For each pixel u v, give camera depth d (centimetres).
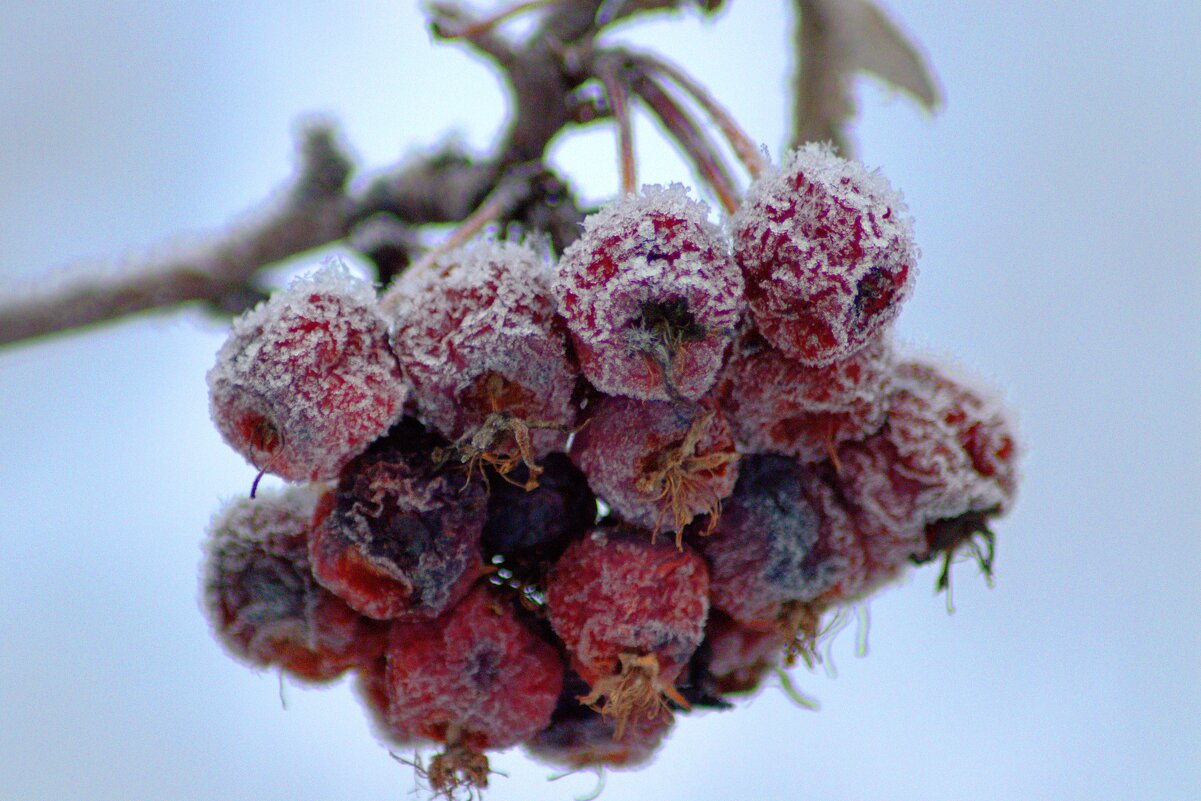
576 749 27
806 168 25
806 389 25
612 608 26
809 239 25
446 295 25
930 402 26
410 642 26
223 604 26
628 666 26
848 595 27
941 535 26
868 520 26
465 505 25
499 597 26
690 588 26
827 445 26
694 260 25
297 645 26
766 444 26
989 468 26
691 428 25
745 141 28
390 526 25
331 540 25
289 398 25
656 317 25
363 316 25
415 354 25
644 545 26
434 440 26
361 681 26
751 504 26
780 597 26
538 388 25
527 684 26
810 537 26
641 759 27
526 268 25
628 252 25
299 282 25
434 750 27
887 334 26
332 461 25
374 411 25
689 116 29
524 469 26
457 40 30
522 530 26
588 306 25
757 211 25
